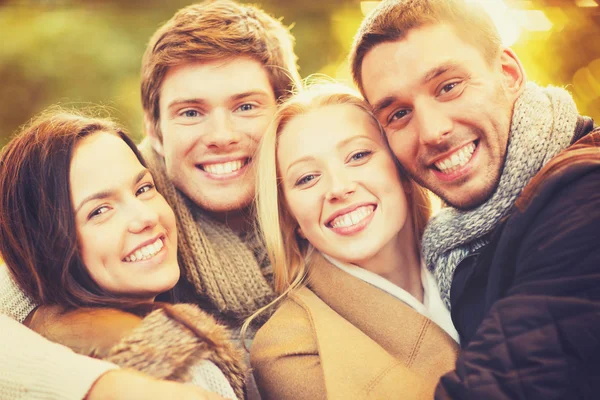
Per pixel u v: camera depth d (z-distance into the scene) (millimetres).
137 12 3377
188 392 1140
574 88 2799
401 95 1438
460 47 1407
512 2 2732
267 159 1605
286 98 1747
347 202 1490
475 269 1449
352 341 1409
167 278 1420
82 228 1346
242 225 1797
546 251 1243
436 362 1432
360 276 1549
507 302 1223
